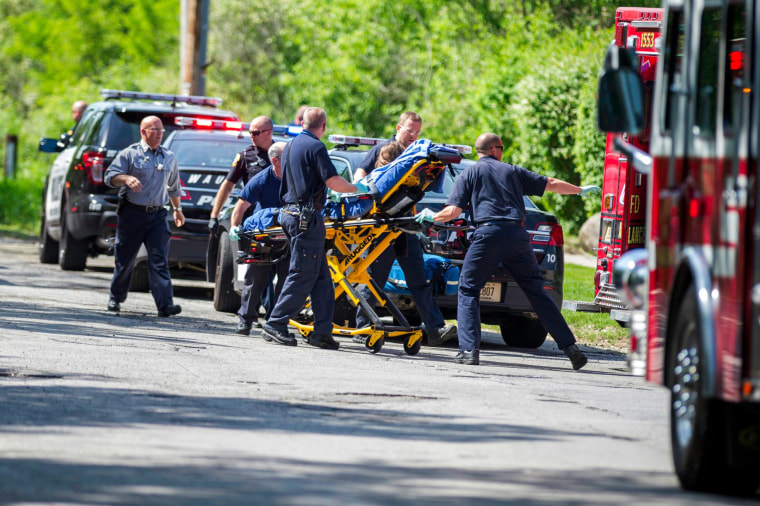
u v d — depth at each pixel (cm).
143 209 5025
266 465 2266
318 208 4275
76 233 6644
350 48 15700
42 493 2009
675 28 2548
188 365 3603
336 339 4738
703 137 2248
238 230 4544
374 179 4178
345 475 2206
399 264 4512
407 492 2084
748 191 2039
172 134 6119
